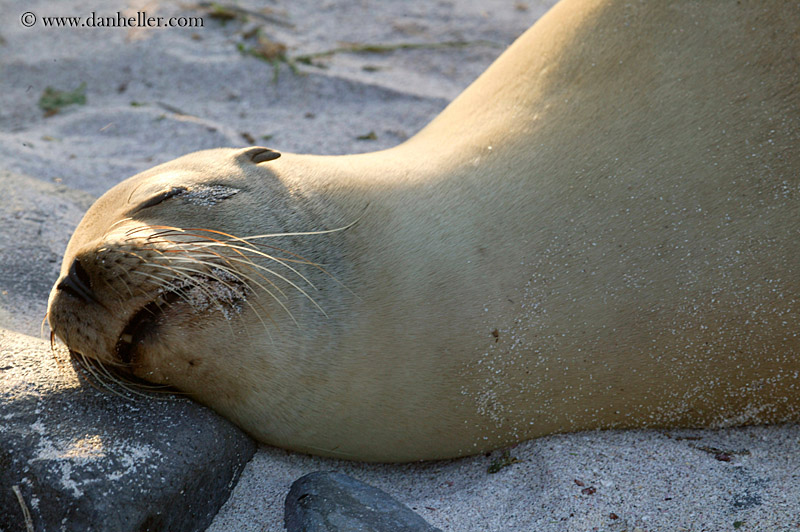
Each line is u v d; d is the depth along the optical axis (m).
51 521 4.66
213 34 13.20
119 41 13.02
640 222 5.50
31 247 7.80
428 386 5.44
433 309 5.45
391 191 5.94
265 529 5.09
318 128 10.65
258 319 5.23
